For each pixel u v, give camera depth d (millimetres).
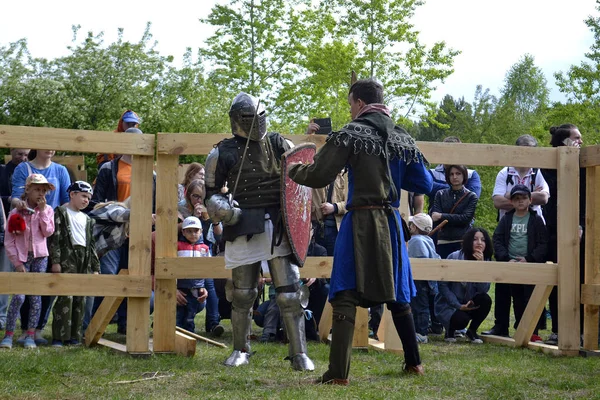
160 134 5488
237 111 4840
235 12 23516
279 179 4906
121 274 5523
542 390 4254
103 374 4598
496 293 7082
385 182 4289
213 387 4207
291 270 4852
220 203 4746
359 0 21688
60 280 5301
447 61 22000
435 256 6805
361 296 4180
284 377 4512
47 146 5258
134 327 5395
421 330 6719
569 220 5957
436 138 45156
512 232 6879
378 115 4387
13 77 25406
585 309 5965
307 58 23078
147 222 5461
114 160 7012
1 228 6266
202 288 6891
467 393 4125
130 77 25969
